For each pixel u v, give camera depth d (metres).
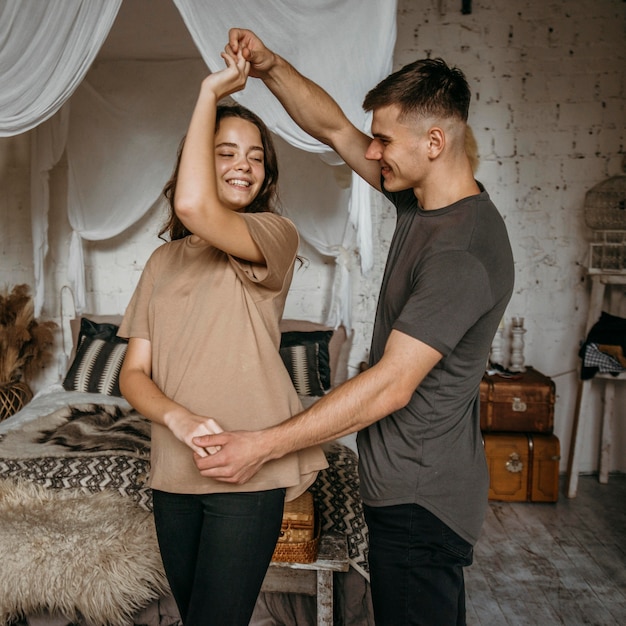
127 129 4.16
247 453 1.44
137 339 1.70
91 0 2.45
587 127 4.37
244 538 1.52
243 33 1.72
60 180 4.48
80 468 2.70
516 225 4.48
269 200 1.72
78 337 4.20
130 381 1.63
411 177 1.61
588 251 4.44
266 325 1.58
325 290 4.47
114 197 4.22
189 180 1.35
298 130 2.76
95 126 4.16
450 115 1.56
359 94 2.70
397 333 1.48
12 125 2.59
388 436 1.65
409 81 1.56
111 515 2.53
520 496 4.02
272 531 1.57
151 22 3.48
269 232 1.48
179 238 1.79
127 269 4.60
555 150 4.40
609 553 3.35
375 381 1.46
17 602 2.37
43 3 2.46
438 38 4.39
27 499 2.60
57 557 2.38
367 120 2.72
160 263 1.70
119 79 4.13
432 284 1.49
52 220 4.52
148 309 1.68
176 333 1.58
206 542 1.54
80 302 4.31
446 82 1.56
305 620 2.50
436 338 1.45
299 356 3.93
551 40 4.33
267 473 1.53
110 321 4.25
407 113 1.56
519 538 3.52
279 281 1.55
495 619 2.75
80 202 4.24
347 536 2.52
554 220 4.45
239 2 2.53
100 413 3.45
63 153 4.44
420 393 1.61
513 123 4.41
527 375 4.25
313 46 2.62
